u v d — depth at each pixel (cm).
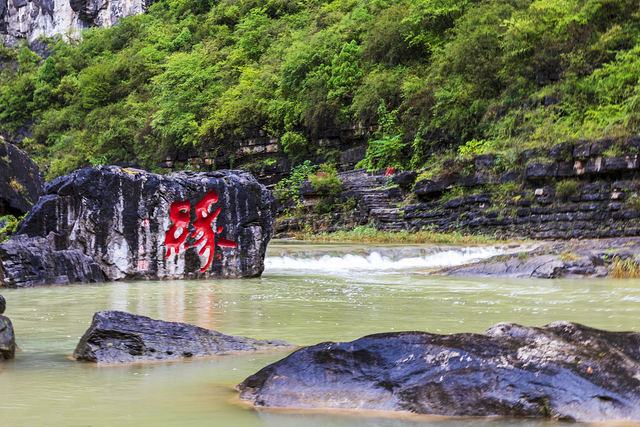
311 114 3272
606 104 2134
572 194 1981
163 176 1030
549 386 237
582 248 1202
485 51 2542
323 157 3328
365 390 253
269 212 1105
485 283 925
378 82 2972
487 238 2056
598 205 1927
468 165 2264
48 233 962
